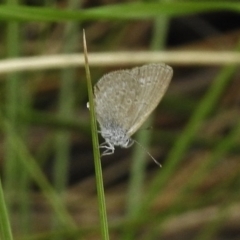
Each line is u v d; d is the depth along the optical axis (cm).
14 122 29
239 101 33
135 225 28
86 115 33
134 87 24
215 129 32
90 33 32
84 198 32
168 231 31
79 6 31
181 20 34
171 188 32
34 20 25
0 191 21
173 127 33
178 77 33
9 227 21
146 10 25
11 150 29
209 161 28
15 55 29
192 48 33
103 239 21
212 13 33
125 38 33
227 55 28
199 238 31
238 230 32
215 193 29
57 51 32
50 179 32
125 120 25
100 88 24
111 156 33
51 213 31
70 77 30
